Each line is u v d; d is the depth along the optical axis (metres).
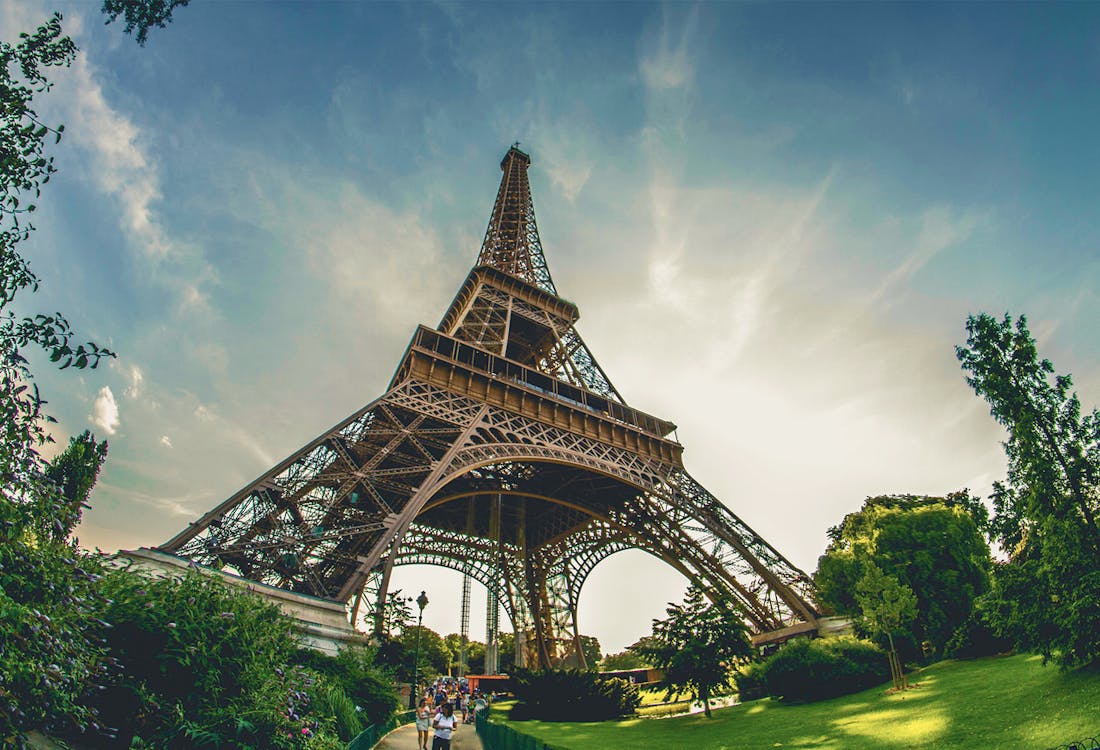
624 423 72.31
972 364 31.53
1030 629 27.33
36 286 11.58
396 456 50.38
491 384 64.38
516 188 118.69
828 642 49.38
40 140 12.14
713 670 44.59
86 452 37.97
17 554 10.83
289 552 38.19
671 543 66.88
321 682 24.72
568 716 47.69
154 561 31.38
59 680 11.22
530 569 88.75
